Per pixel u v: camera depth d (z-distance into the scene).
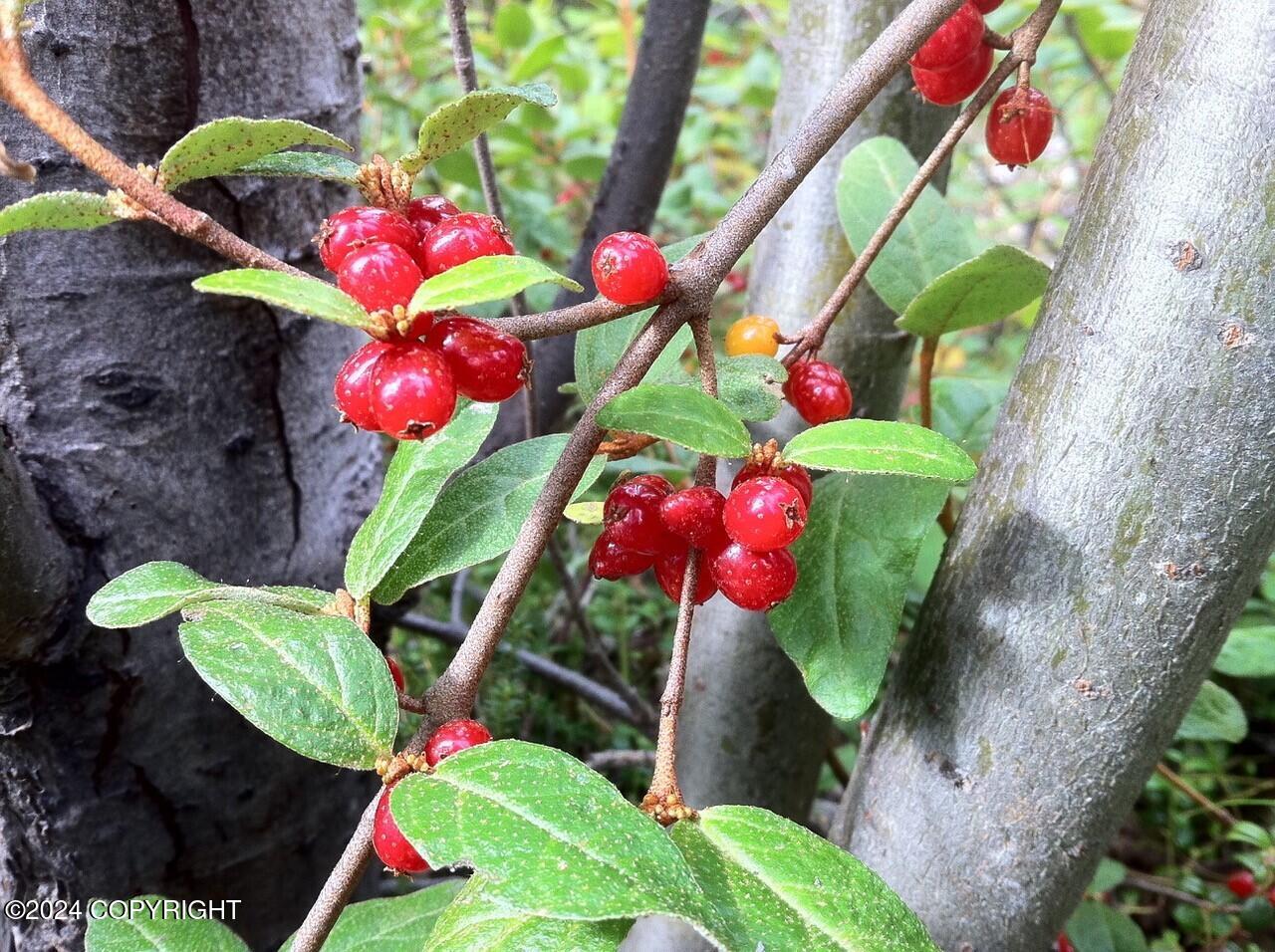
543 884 0.08
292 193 0.15
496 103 0.10
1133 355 0.11
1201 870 0.26
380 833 0.09
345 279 0.08
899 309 0.17
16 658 0.13
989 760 0.12
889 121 0.18
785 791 0.20
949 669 0.12
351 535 0.17
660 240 0.38
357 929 0.14
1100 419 0.11
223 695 0.09
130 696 0.15
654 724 0.25
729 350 0.15
